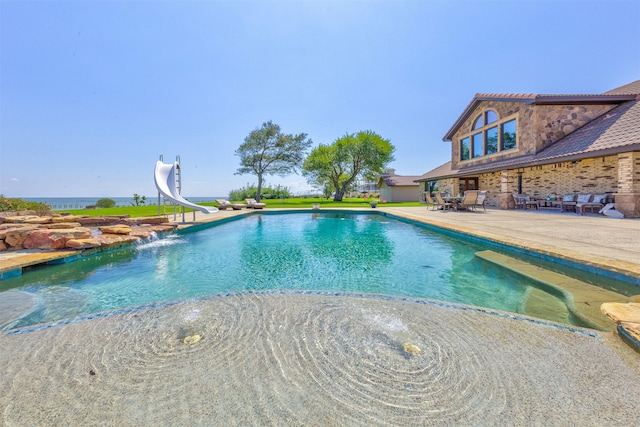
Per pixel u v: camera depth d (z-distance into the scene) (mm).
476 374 1722
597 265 3850
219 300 2965
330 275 4840
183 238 8281
